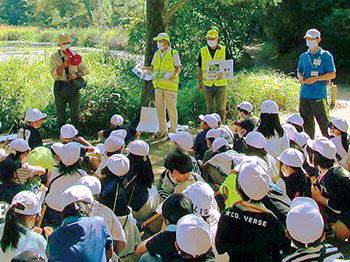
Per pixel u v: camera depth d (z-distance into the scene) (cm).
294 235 326
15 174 494
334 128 614
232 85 1179
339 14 1842
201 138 671
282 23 1994
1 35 3741
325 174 488
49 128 959
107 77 1133
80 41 2539
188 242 303
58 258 325
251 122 621
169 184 513
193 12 1491
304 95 784
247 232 343
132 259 461
